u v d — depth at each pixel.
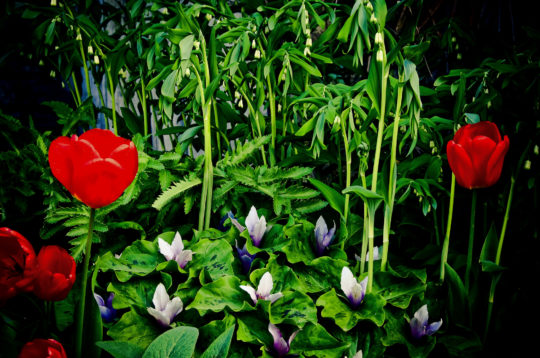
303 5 0.71
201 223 0.73
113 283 0.66
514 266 0.76
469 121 0.74
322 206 0.76
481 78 0.79
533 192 0.77
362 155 0.69
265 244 0.71
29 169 0.76
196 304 0.63
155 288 0.66
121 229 0.77
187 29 0.70
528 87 0.74
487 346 0.70
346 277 0.66
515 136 0.79
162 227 0.78
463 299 0.68
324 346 0.63
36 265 0.57
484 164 0.65
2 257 0.58
